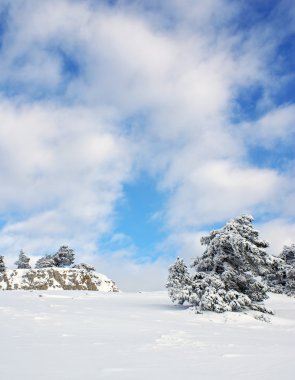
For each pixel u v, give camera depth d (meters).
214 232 27.59
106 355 9.23
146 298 35.72
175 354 9.76
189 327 17.47
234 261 27.00
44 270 53.47
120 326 15.89
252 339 14.19
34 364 7.86
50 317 17.44
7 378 6.61
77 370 7.43
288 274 48.78
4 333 12.45
